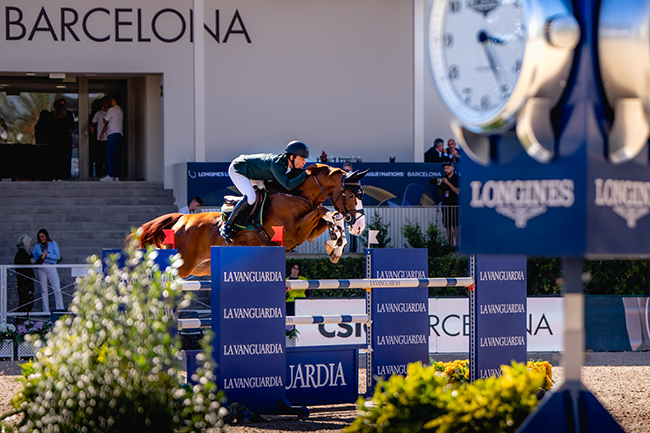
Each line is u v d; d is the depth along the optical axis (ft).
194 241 44.70
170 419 21.33
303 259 75.66
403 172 91.66
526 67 14.61
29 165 99.04
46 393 21.40
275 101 97.25
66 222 85.61
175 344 22.67
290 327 50.83
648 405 34.78
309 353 36.29
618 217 15.61
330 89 98.37
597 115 15.11
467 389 18.84
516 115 15.24
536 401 17.60
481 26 15.66
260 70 96.94
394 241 88.48
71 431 21.59
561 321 57.31
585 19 14.89
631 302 61.16
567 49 14.71
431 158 99.14
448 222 88.38
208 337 23.11
